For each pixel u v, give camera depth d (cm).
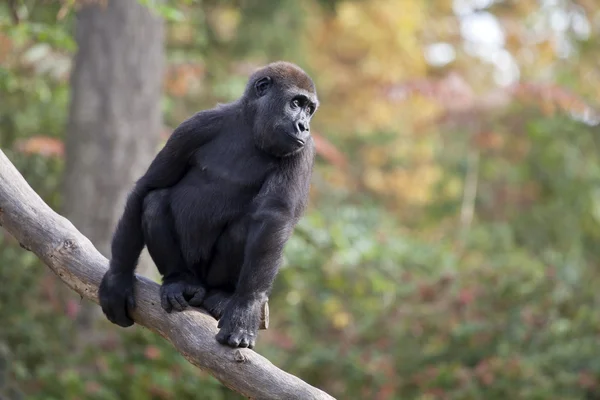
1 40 1527
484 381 1409
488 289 1584
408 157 2634
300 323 1738
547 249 2331
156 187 804
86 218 1625
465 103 2194
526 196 2498
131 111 1642
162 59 1688
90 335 1455
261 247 721
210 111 818
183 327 721
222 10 2452
